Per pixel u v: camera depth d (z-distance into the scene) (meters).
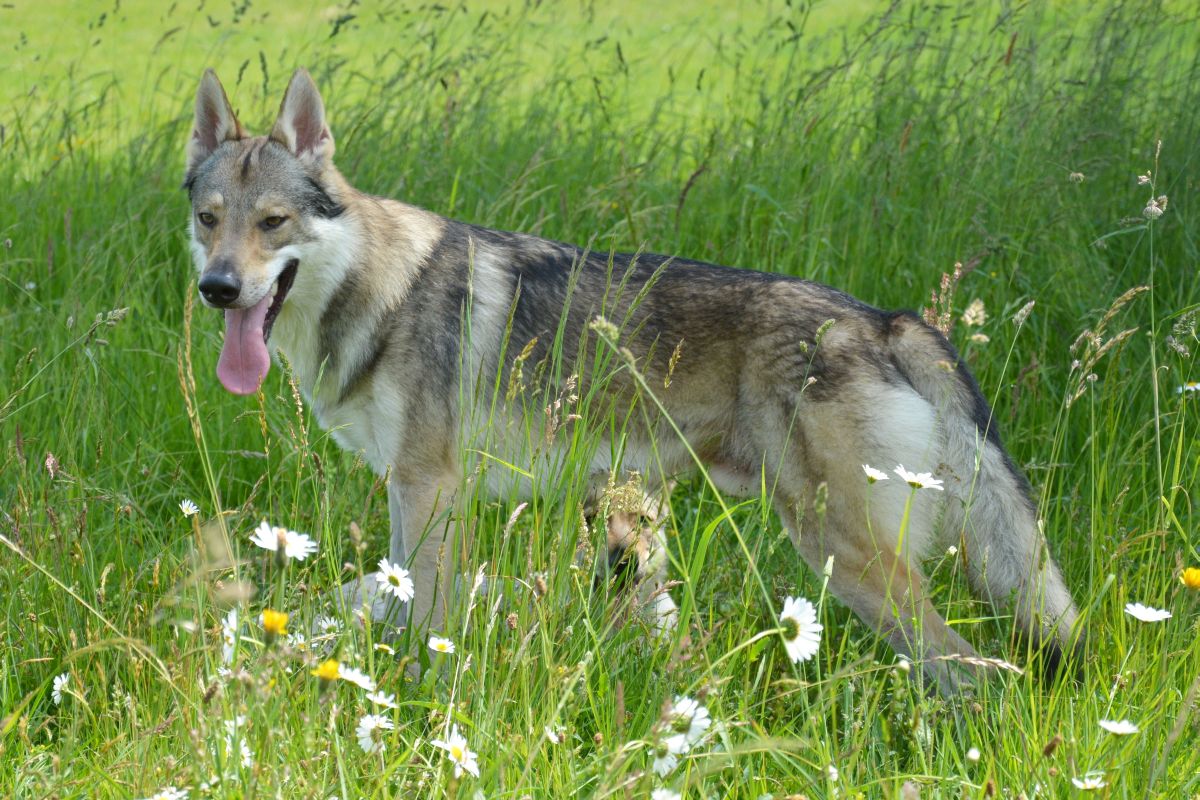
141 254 7.09
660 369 4.90
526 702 3.38
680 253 7.32
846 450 4.61
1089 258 6.86
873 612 4.62
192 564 3.63
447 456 5.00
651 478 5.11
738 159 8.18
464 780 3.07
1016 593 4.46
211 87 5.16
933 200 7.44
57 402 5.85
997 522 4.65
